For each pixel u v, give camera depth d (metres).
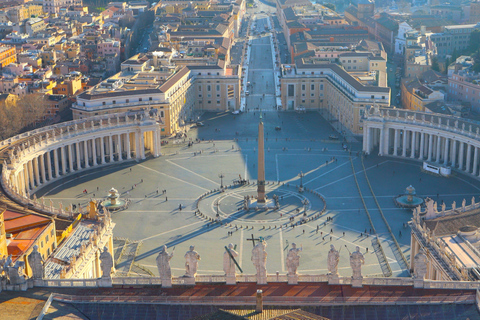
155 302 117.19
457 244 165.00
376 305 115.31
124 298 118.19
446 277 149.62
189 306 116.19
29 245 158.25
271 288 120.00
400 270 192.12
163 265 120.75
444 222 175.88
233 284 121.81
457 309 114.06
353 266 119.75
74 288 121.81
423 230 174.00
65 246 169.00
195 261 121.19
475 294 117.25
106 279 122.06
